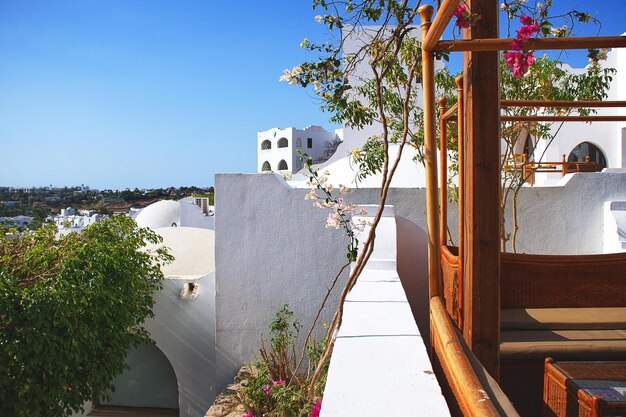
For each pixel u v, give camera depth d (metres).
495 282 2.62
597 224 5.75
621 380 2.42
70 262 6.54
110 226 8.02
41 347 5.71
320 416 1.55
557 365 2.66
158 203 29.30
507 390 3.08
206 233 12.77
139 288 7.30
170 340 7.69
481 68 2.55
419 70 5.25
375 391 1.74
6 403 5.79
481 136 2.57
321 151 46.94
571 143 16.72
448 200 5.88
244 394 4.96
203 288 7.74
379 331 2.43
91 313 6.38
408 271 5.55
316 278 5.83
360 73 9.76
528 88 5.93
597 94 5.90
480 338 2.63
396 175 8.89
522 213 5.83
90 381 6.49
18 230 7.60
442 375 2.14
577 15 3.21
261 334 5.91
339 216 3.82
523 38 2.00
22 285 6.43
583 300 3.79
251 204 5.91
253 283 5.92
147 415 8.02
